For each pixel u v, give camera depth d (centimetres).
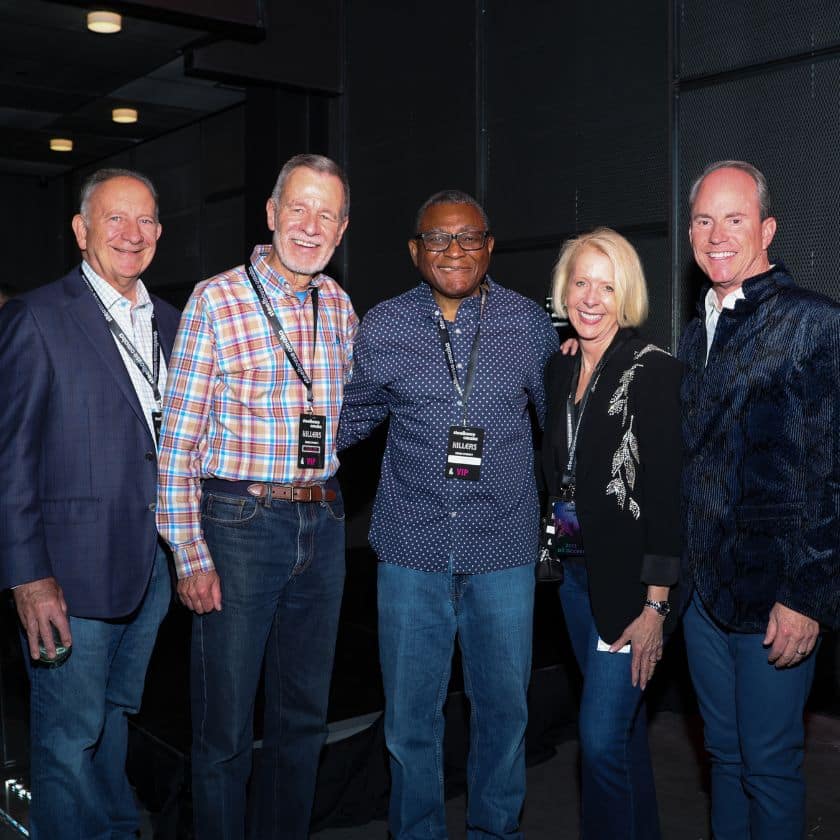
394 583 254
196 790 251
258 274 248
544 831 314
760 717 221
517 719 254
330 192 243
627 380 231
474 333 252
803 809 224
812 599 207
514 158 493
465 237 246
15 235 1162
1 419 236
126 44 638
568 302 245
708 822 317
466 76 515
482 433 248
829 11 362
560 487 247
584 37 455
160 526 239
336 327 259
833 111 361
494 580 251
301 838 269
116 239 252
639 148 432
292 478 245
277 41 562
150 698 347
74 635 246
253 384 242
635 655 229
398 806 259
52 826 246
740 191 224
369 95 577
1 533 235
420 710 256
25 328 240
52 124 879
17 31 613
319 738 266
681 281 416
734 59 393
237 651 245
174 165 905
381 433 582
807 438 210
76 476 244
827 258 365
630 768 236
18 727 383
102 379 246
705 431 226
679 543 227
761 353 217
